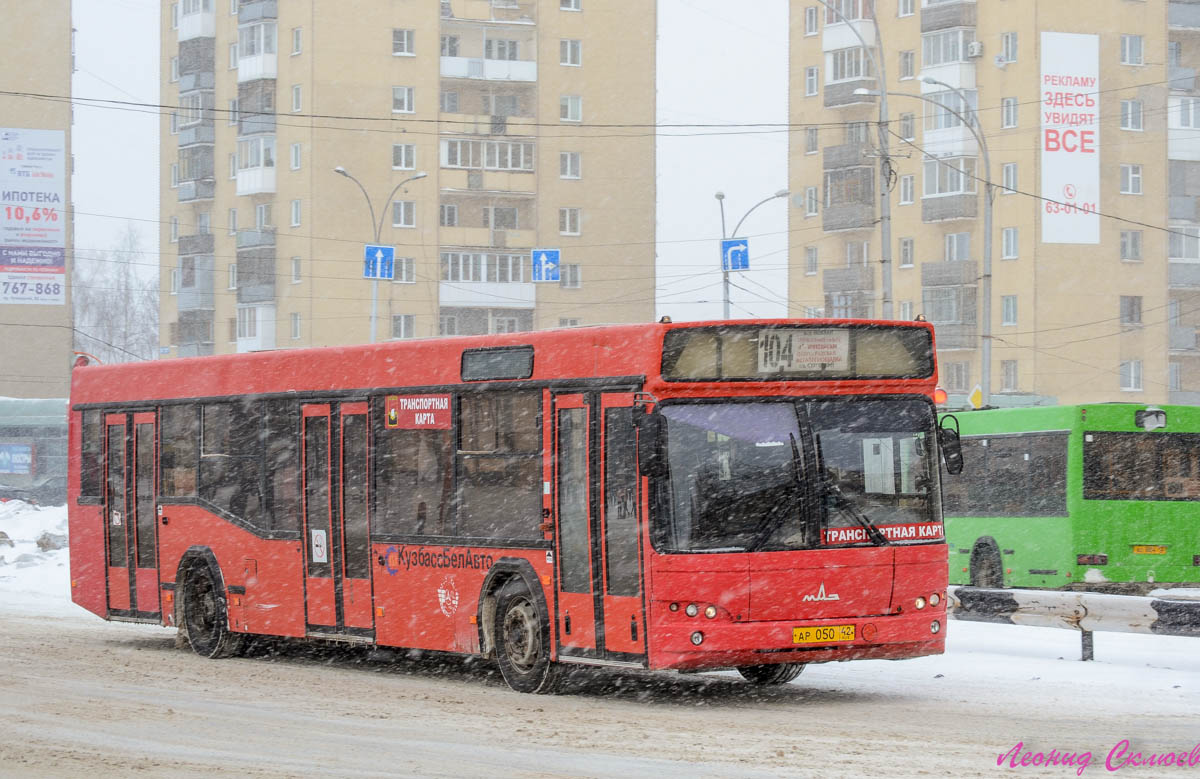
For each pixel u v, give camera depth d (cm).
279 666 1725
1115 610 1622
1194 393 7206
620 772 968
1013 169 6925
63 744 1091
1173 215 7025
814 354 1345
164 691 1435
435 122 8269
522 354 1451
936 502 1376
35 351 8106
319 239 8056
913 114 7325
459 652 1505
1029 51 6875
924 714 1251
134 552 1975
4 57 8219
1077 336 6862
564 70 8650
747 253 4894
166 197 9425
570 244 8638
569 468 1390
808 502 1320
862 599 1322
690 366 1311
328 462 1675
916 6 7325
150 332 13288
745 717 1243
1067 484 2358
